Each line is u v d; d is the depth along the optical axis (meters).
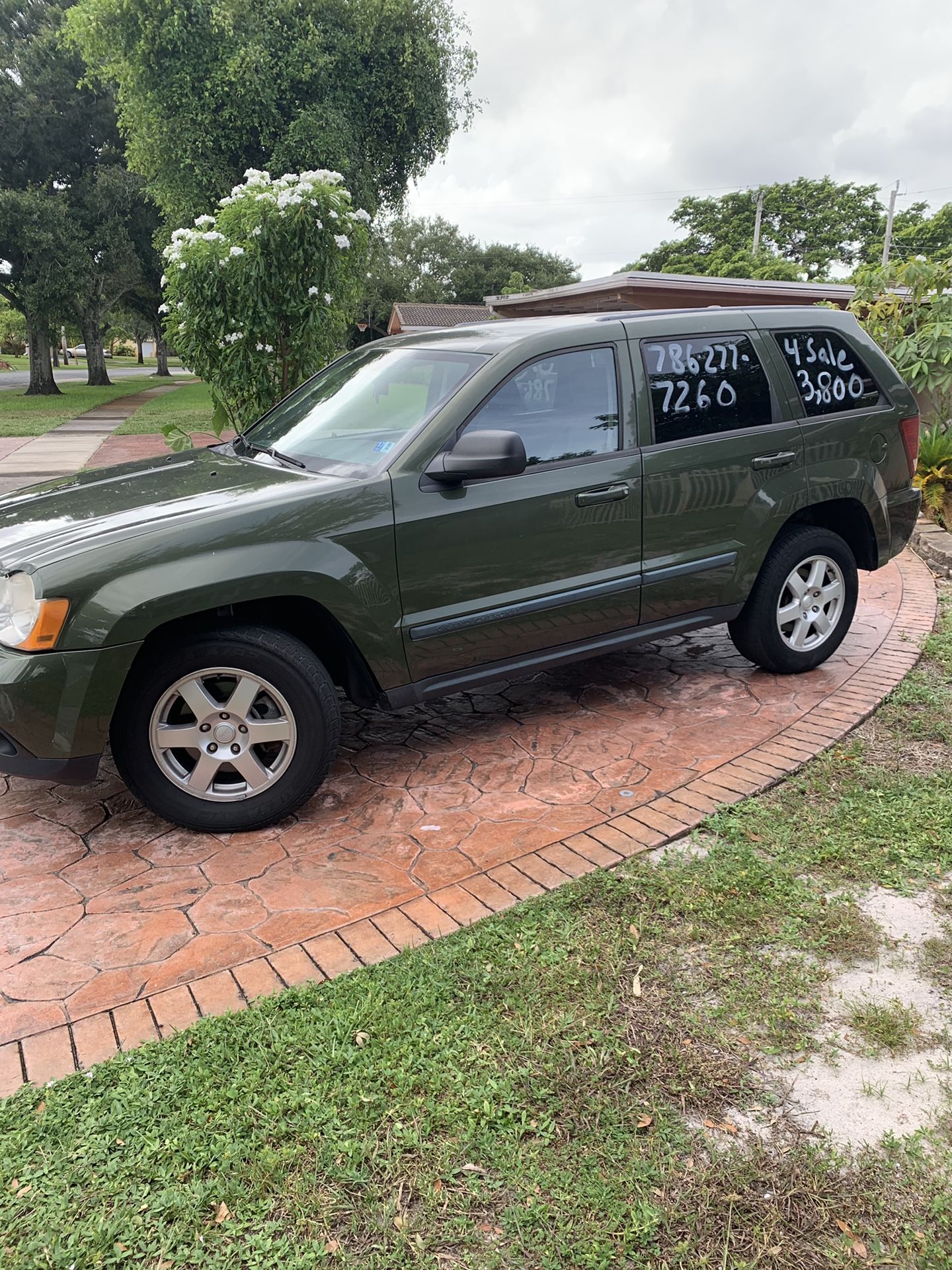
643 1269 1.73
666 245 54.69
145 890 3.06
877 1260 1.75
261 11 20.30
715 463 4.17
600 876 3.04
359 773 3.90
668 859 3.14
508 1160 1.96
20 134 32.12
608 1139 2.02
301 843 3.35
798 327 4.61
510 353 3.72
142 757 3.26
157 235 23.19
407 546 3.44
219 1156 1.99
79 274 32.84
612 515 3.91
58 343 68.00
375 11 20.61
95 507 3.46
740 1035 2.34
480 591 3.65
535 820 3.45
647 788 3.67
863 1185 1.91
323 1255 1.77
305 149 20.38
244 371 7.83
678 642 5.54
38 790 3.82
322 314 7.84
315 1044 2.31
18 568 3.06
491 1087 2.16
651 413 4.04
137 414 24.00
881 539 4.93
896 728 4.16
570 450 3.82
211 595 3.10
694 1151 1.99
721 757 3.91
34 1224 1.84
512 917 2.84
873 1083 2.18
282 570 3.19
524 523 3.68
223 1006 2.48
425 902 2.94
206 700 3.27
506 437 3.33
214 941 2.77
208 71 20.19
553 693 4.76
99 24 20.14
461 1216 1.85
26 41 32.75
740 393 4.32
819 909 2.84
